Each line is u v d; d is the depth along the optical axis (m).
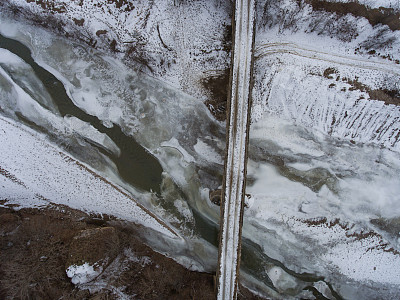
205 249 20.20
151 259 19.70
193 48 20.41
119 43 20.58
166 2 20.30
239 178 17.55
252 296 19.78
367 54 20.06
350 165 20.27
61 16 20.59
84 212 20.48
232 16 19.05
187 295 18.50
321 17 19.25
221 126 20.59
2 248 18.56
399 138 20.02
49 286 17.73
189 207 20.58
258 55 20.09
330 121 20.25
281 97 20.09
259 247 20.41
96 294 18.28
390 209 20.02
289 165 20.36
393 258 19.97
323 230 20.19
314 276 20.20
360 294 20.05
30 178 20.69
